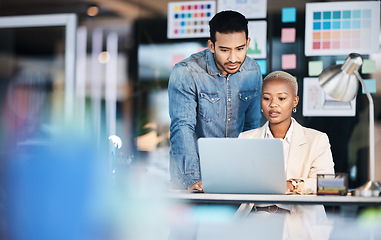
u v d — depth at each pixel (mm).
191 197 2143
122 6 4340
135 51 4312
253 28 3986
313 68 3920
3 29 4922
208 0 4090
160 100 4227
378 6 3857
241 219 2379
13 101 5348
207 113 3836
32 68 5324
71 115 4762
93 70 4645
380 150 3814
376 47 3859
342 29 3895
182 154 3719
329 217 2625
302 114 3926
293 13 3949
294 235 2320
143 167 4164
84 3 4562
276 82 2779
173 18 4176
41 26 4730
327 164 2641
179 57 4160
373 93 3848
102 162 4520
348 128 3871
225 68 3781
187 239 2652
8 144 5223
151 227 3271
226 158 2189
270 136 2793
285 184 2160
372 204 1996
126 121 4406
